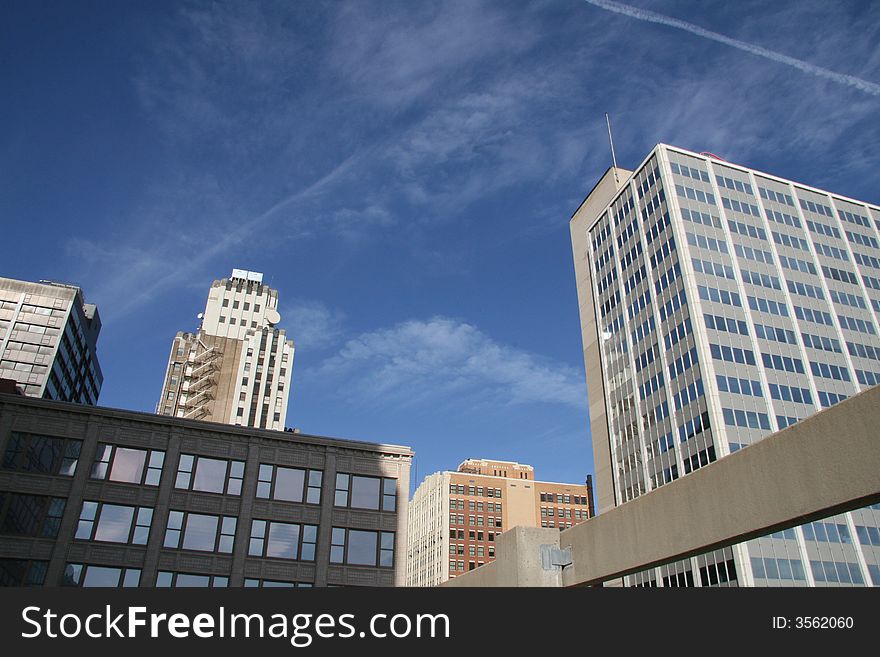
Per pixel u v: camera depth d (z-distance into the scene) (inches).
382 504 2052.2
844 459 341.4
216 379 5093.5
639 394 3553.2
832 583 2551.7
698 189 3661.4
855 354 3395.7
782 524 373.4
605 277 4168.3
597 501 3828.7
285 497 1982.0
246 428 2021.4
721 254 3462.1
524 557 581.9
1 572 1672.0
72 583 1716.3
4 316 3988.7
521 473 6732.3
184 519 1867.6
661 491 471.2
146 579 1763.0
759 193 3779.5
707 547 422.6
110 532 1800.0
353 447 2092.8
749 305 3329.2
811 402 3120.1
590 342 4269.2
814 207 3887.8
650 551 469.1
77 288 4281.5
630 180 4055.1
